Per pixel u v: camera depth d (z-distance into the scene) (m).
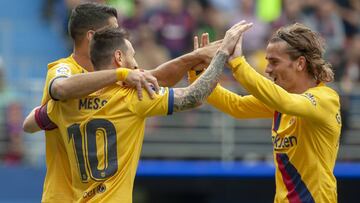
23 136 40.25
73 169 18.45
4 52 45.41
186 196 40.34
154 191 40.00
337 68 42.38
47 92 18.84
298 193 19.02
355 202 40.25
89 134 18.09
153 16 42.72
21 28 48.25
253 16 44.47
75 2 43.56
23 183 38.94
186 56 19.33
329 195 19.00
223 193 40.09
